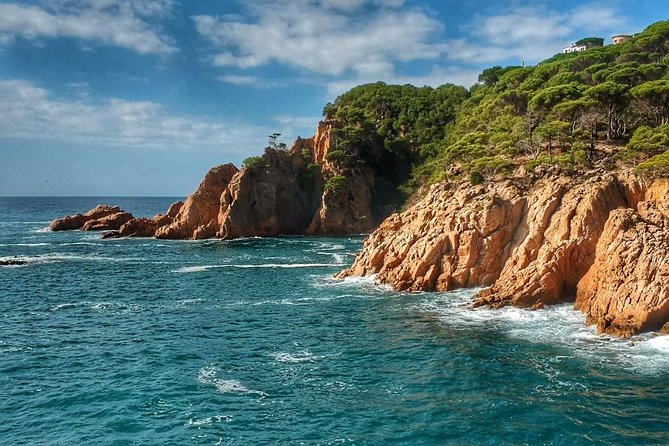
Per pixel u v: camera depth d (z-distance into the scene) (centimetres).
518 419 2672
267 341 4072
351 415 2766
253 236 12412
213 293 5919
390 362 3534
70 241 11356
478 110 11888
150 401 2962
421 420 2692
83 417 2772
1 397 3020
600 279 4209
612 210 4594
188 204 12375
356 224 13325
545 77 10531
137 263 8212
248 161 12638
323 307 5122
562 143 7319
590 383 3070
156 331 4378
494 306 4644
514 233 5409
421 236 5994
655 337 3675
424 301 5116
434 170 12312
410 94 17812
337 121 15112
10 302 5472
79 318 4816
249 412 2816
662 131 6088
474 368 3353
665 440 2450
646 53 9794
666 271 3762
